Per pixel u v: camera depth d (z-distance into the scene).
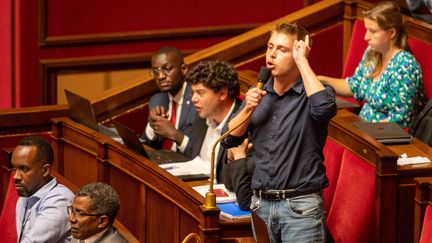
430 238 7.08
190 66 11.19
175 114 10.09
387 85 9.66
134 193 8.93
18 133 10.48
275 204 7.22
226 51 11.32
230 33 13.43
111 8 13.10
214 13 13.41
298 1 13.34
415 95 9.66
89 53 13.12
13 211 9.16
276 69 7.07
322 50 11.71
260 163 7.27
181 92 10.05
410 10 10.76
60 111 10.56
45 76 12.98
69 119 10.37
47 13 12.88
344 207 8.43
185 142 9.70
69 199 8.27
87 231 7.34
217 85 8.74
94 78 13.34
